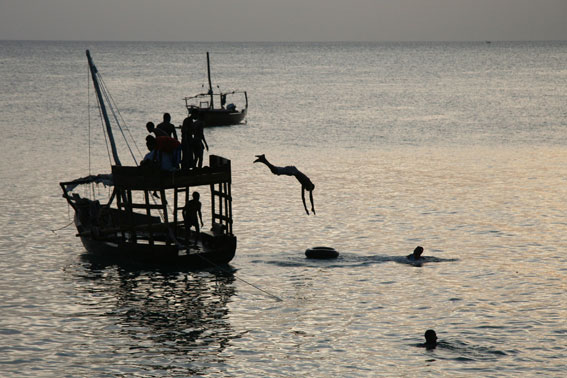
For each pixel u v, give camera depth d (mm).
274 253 54781
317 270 50406
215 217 54938
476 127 140750
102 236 53562
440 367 34625
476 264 51781
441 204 72250
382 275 49281
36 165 94125
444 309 42562
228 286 47062
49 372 34281
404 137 126688
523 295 44969
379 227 62844
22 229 61531
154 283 47688
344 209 69875
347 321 40781
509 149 111812
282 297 44906
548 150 110438
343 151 110500
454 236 59844
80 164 95688
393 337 38375
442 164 97500
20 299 44219
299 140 124188
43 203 71688
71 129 135000
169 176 50188
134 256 51438
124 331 39375
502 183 83562
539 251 55188
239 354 36375
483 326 39781
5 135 124375
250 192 78375
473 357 35719
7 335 38594
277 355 36250
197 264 50500
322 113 170625
